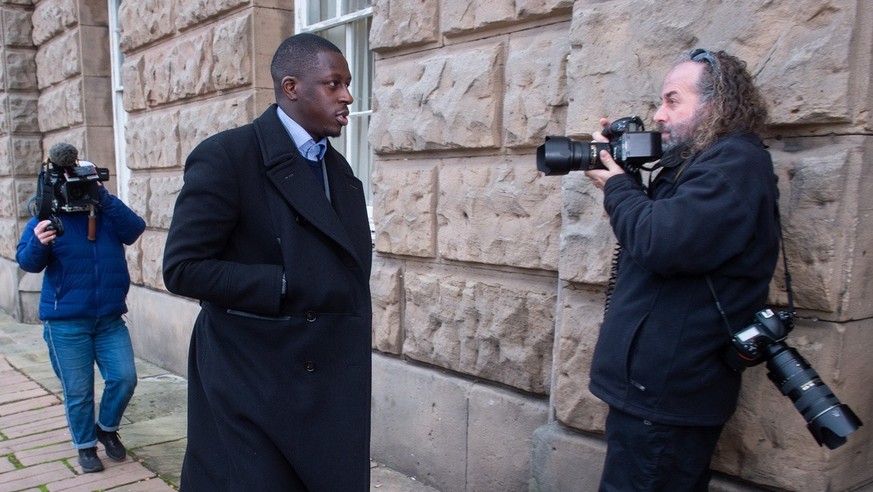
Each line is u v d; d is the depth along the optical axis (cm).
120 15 622
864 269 197
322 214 197
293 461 195
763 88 201
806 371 170
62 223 350
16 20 796
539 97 281
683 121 183
